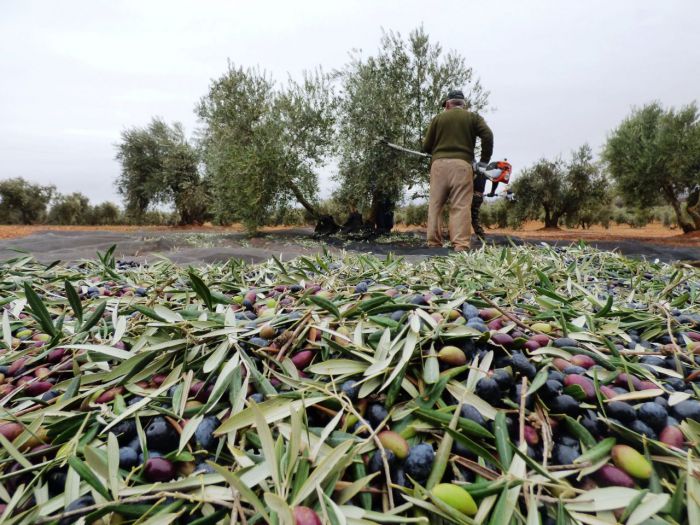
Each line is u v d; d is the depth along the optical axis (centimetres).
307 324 88
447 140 602
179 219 2119
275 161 989
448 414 63
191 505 51
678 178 1212
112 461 56
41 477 58
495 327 90
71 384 75
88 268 206
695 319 107
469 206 607
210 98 1105
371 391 69
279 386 75
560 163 1808
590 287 169
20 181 2292
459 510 50
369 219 1126
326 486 52
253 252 496
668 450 57
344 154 1038
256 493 52
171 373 76
